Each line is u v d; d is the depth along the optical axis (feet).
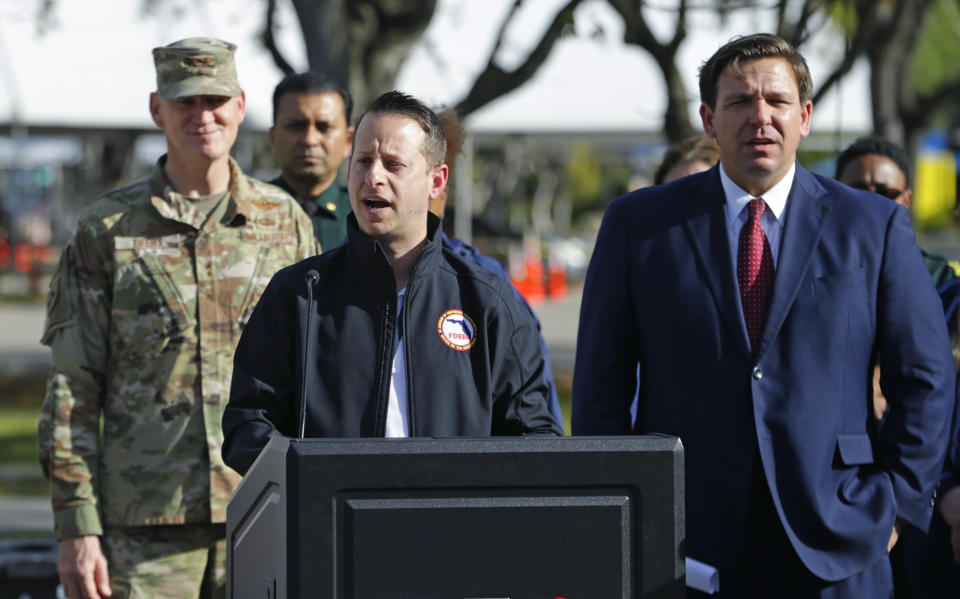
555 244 238.48
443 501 14.70
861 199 21.59
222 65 24.81
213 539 24.84
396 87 59.16
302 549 14.46
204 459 24.57
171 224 25.07
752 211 21.49
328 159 30.42
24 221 234.38
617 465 14.98
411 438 15.01
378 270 19.15
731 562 20.75
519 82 52.70
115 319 24.71
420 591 14.64
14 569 29.22
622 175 377.30
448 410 19.04
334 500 14.53
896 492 20.57
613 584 14.99
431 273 19.57
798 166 21.99
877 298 21.13
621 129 106.52
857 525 20.34
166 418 24.56
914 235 21.66
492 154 302.04
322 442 14.64
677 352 21.26
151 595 24.36
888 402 21.42
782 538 20.75
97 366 24.85
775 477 20.49
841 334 20.76
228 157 25.88
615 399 21.97
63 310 24.75
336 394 18.94
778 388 20.67
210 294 24.97
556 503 14.89
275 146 30.73
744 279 21.34
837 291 20.88
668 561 15.07
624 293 21.99
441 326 19.36
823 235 21.22
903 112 69.46
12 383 94.94
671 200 22.13
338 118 30.48
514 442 14.85
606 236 22.40
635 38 53.88
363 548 14.52
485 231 231.91
